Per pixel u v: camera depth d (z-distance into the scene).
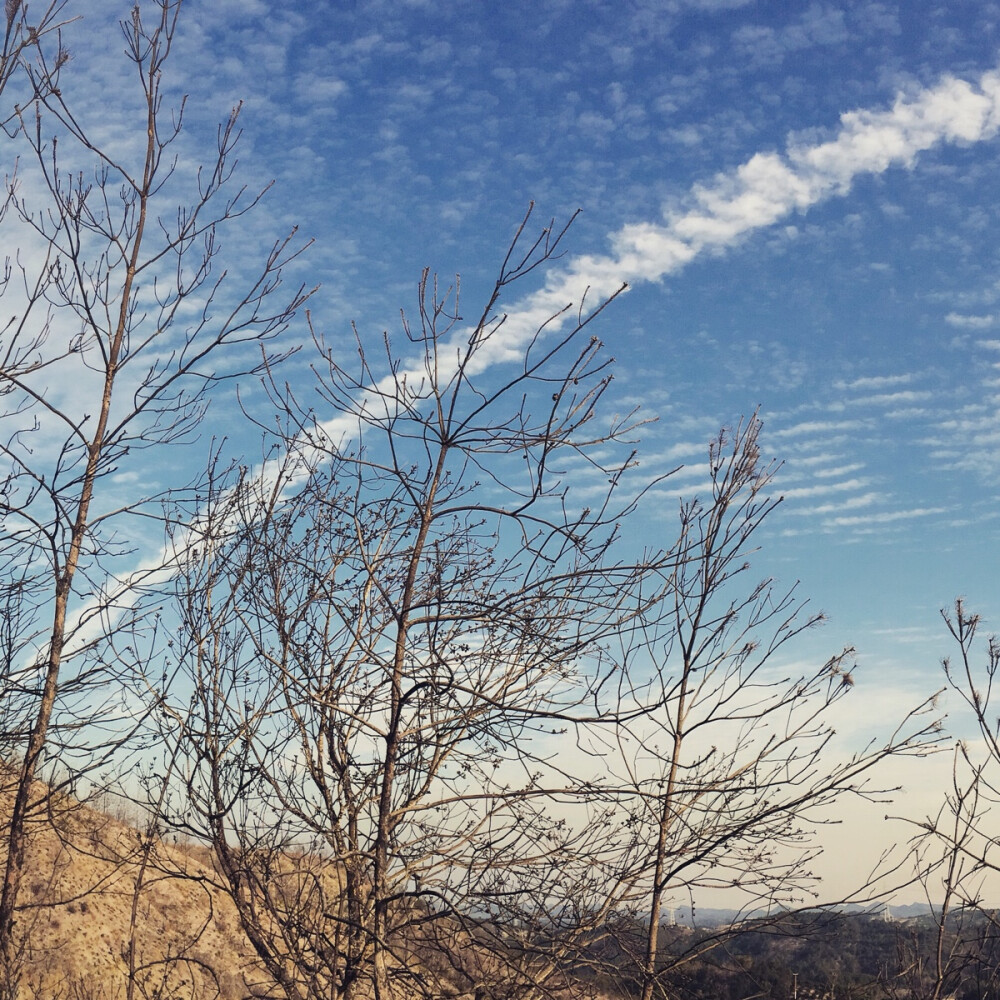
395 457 6.15
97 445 6.76
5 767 7.14
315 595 6.16
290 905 5.79
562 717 5.05
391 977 5.59
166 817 5.86
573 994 5.61
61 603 6.58
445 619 5.68
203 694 6.05
